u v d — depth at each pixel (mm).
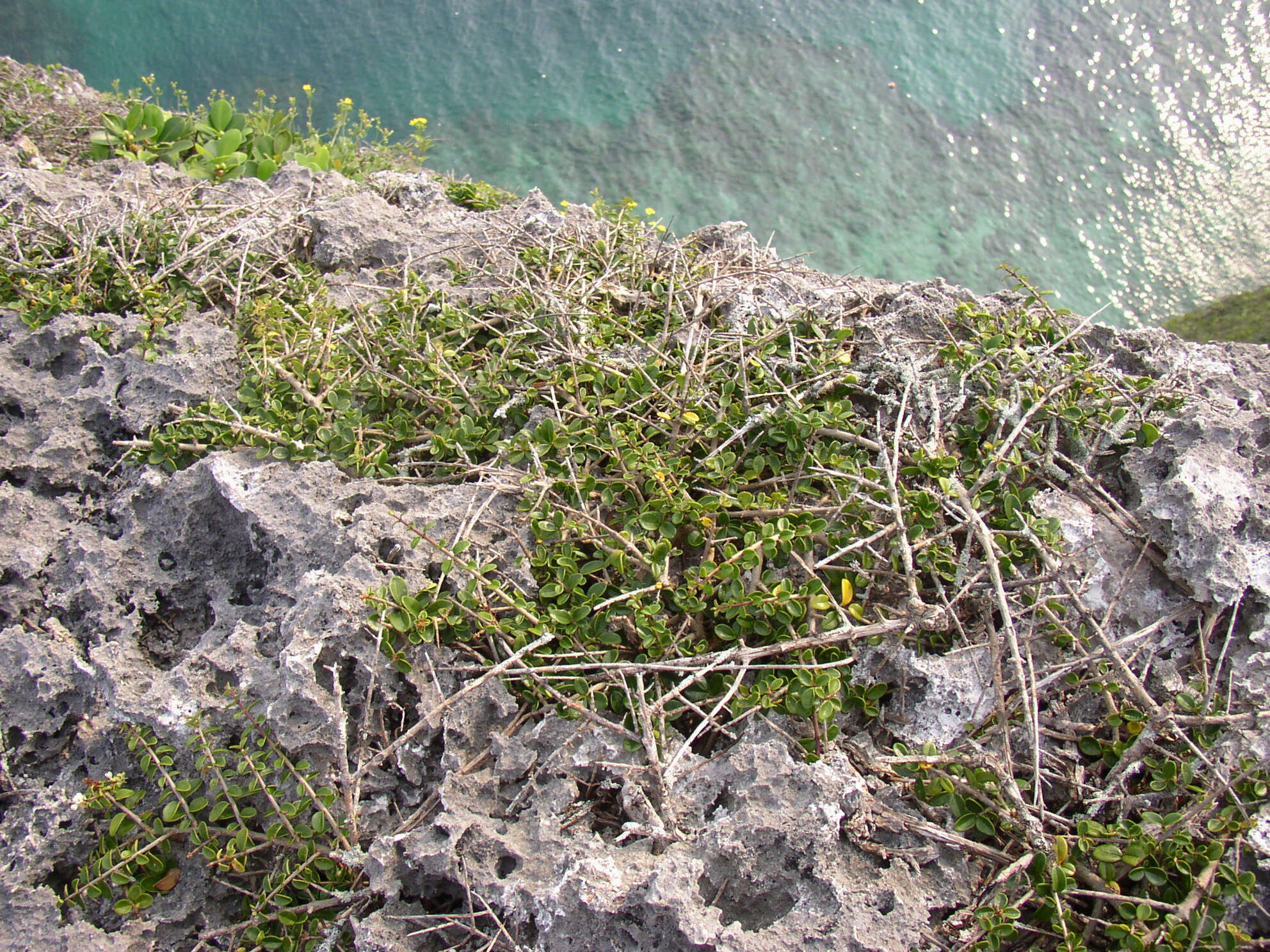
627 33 11398
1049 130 10719
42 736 3283
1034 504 3438
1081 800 2932
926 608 3002
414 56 10930
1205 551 3244
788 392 3711
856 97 10867
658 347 4113
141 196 5285
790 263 4938
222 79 10477
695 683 3084
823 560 3225
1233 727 2969
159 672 3324
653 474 3373
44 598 3555
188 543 3617
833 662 3088
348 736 3045
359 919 2777
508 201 7309
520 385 4004
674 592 3197
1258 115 11016
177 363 4012
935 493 3361
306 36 11094
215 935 2842
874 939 2492
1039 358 3803
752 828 2674
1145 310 9250
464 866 2721
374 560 3238
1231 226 9953
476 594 3141
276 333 4133
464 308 4488
